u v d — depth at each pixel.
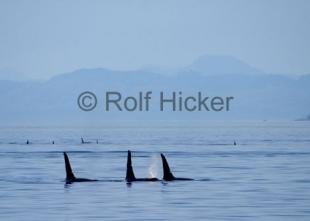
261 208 142.00
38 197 160.12
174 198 156.88
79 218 132.00
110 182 188.62
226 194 163.00
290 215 133.50
